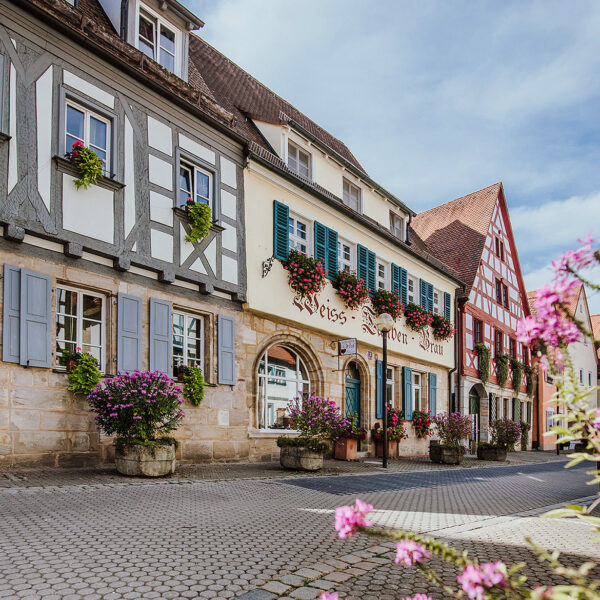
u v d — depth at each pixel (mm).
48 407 8680
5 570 4078
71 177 9312
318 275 14383
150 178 10781
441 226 30719
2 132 8336
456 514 7879
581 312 28250
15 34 8719
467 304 24906
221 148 12609
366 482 10547
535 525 7418
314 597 4004
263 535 5750
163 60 11953
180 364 11477
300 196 14953
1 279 8297
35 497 6512
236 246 12719
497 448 20656
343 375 16406
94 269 9695
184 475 9273
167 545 5055
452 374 23500
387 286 19312
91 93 9852
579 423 2209
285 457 11578
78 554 4578
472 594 1898
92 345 9758
